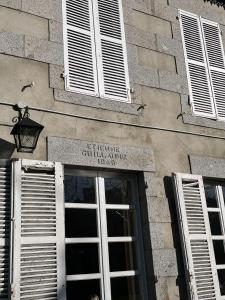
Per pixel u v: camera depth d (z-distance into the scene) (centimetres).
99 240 596
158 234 628
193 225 654
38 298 496
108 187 634
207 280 634
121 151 641
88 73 661
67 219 583
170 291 608
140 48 738
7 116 563
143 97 705
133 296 601
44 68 618
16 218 507
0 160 532
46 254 518
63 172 595
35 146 555
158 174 669
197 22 845
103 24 710
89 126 628
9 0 621
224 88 824
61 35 652
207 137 758
